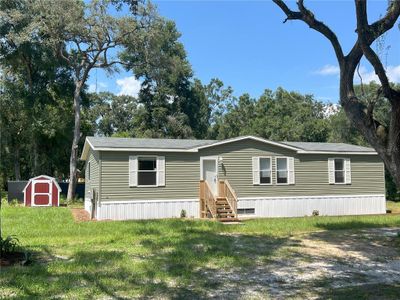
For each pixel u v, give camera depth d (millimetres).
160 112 46906
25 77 35094
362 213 22406
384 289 7262
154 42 33312
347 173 22266
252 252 10484
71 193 30781
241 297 6809
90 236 12906
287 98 59125
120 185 18312
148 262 9141
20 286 7070
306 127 48594
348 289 7273
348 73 7500
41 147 36469
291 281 7867
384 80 6707
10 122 34812
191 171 19531
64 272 8180
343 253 10547
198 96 51562
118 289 7105
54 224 15453
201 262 9273
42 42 30781
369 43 6891
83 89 37344
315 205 21484
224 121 60531
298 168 21359
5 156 35656
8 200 27719
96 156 19172
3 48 32312
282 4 8141
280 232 13977
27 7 30312
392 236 13148
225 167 20000
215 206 17969
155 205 18828
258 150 20609
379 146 6988
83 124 38344
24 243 11367
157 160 18969
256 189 20438
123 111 63531
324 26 7652
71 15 29891
